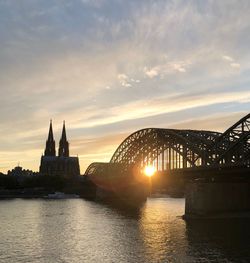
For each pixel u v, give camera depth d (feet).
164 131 507.71
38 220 357.20
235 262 185.26
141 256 201.16
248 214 346.74
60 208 501.15
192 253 204.54
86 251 215.10
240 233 259.60
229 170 354.13
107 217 383.04
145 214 411.34
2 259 198.08
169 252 208.44
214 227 288.51
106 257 200.54
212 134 435.12
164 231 277.85
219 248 214.69
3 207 515.50
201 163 409.49
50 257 201.98
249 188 366.22
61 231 287.07
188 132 462.19
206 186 354.13
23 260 195.72
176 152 470.80
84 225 320.70
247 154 345.51
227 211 357.00
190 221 330.75
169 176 472.03
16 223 334.65
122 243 236.22
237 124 351.05
